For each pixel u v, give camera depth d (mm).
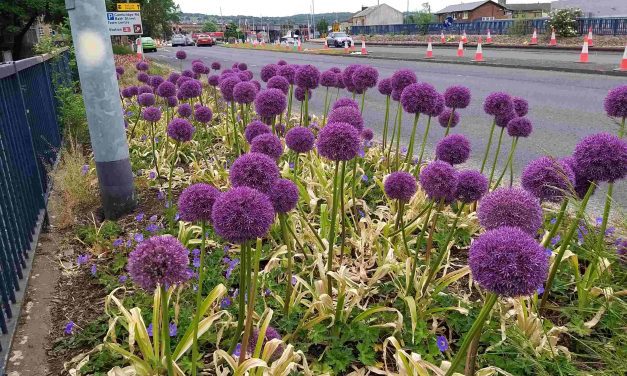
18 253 3893
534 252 1726
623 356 2541
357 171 5188
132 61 20750
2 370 2793
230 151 6535
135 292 3463
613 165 2609
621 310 2877
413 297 3109
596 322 2832
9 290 3393
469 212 4363
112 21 20172
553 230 2861
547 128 8461
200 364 2652
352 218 4438
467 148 3482
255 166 2393
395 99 5152
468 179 2871
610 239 3643
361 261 3633
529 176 2678
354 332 2850
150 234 4309
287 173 4250
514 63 19297
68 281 3793
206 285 3396
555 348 2670
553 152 6973
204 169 5637
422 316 2967
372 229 3840
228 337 2902
